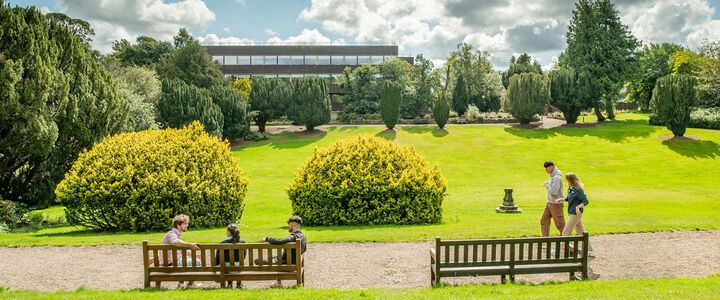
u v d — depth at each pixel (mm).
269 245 7668
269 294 7035
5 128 18906
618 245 11070
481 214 19938
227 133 46875
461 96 60031
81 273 9367
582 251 7754
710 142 40250
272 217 20156
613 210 19266
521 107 49500
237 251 8242
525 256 10070
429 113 65688
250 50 81062
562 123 51750
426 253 10500
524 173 35438
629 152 39344
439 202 16234
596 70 50688
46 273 9383
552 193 10469
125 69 48031
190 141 16188
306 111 50500
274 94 52156
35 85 19000
